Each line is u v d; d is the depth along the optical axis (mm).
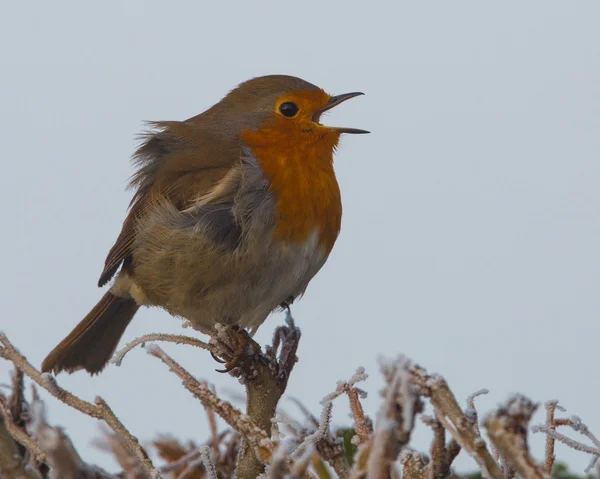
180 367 4910
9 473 3684
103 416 5000
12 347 5086
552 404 4914
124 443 5516
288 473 4219
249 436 4746
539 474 3398
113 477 4004
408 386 3354
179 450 6516
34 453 4820
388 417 3324
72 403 5000
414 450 4914
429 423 4078
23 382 5520
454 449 4082
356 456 3625
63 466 3131
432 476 4066
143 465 4949
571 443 4711
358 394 4953
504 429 3467
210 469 4871
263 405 6609
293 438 5129
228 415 4758
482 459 3674
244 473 5656
